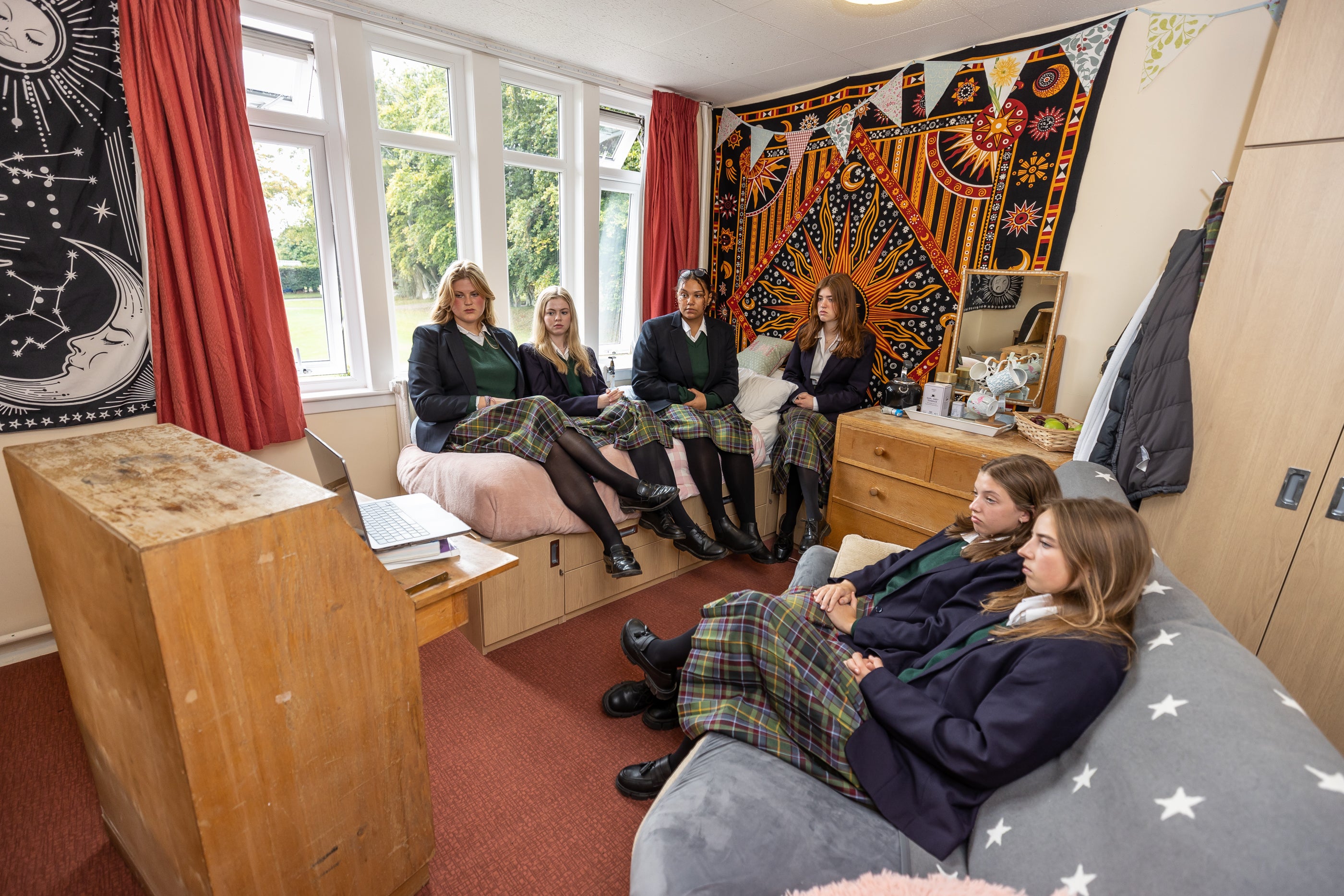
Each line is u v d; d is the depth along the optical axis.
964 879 0.89
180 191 2.06
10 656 2.01
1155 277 2.34
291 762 0.95
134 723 0.92
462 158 2.95
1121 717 0.86
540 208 3.30
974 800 0.97
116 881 1.29
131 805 1.11
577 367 2.93
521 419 2.27
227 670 0.83
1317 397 1.55
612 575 2.23
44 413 1.95
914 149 2.94
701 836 0.94
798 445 2.85
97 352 2.01
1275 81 1.52
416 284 2.95
